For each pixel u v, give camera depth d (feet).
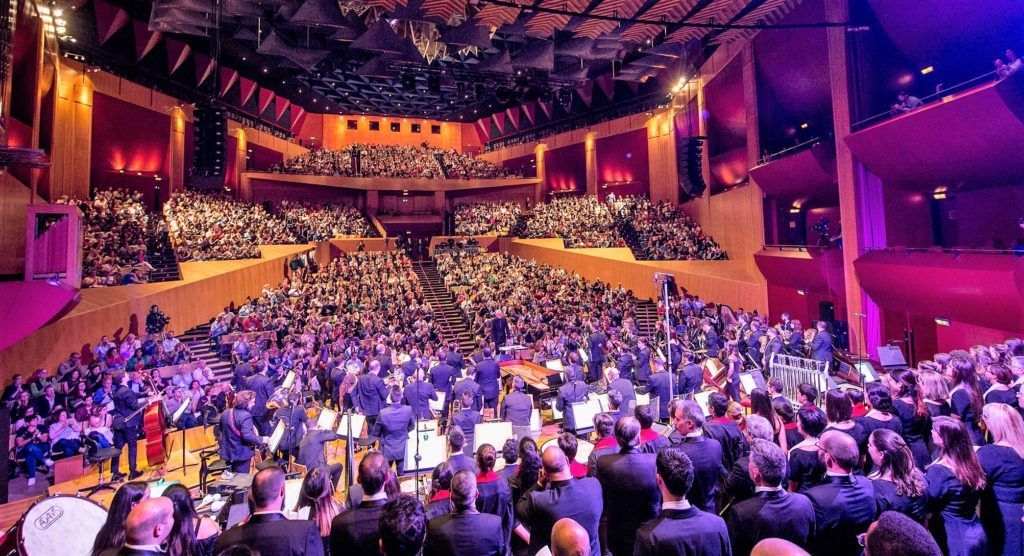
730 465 15.26
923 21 38.88
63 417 31.45
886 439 11.14
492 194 120.37
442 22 43.37
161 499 8.84
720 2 42.27
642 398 28.09
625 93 103.04
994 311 34.60
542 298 71.00
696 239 78.48
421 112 129.18
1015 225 37.96
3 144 37.17
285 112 115.34
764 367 39.06
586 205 99.86
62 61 64.13
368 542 9.97
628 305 67.15
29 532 12.17
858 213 46.83
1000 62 30.76
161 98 79.56
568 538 7.18
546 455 11.45
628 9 43.47
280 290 67.87
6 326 33.27
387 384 31.22
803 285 57.26
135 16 72.64
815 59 52.37
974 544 10.41
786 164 54.80
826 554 9.95
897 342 44.21
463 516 10.25
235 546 7.15
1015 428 11.54
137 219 65.67
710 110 77.41
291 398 28.07
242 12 49.98
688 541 8.65
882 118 45.37
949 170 38.14
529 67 61.21
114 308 47.73
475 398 27.89
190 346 55.11
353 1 44.06
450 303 79.97
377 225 105.60
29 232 36.29
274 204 103.09
